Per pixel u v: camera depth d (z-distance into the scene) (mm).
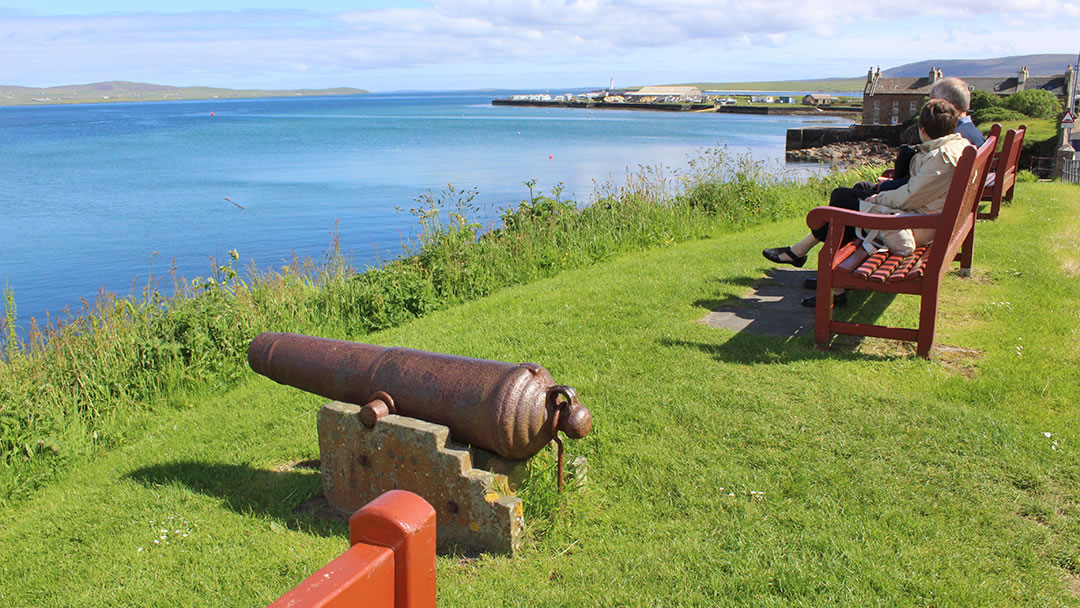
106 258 24234
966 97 8094
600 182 35969
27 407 5969
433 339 7074
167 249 25250
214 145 81000
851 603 3035
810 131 71125
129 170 54562
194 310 7781
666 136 85250
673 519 3754
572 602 3186
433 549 1460
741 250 9594
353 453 4062
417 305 8789
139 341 7191
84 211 34656
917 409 4672
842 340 6000
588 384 5422
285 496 4453
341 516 4199
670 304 7305
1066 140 22734
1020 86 83062
